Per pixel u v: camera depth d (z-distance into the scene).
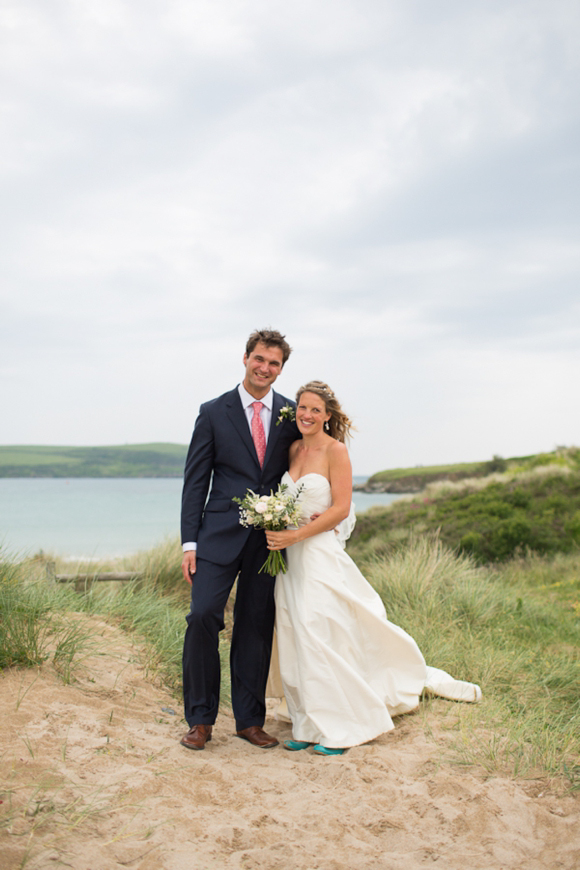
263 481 3.78
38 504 62.50
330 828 2.43
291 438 3.93
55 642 4.14
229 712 4.42
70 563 8.97
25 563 5.26
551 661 5.32
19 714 3.14
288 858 2.17
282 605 3.76
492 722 3.74
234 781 2.87
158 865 2.07
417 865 2.19
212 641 3.43
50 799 2.37
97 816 2.32
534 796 2.75
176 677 4.40
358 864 2.18
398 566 7.68
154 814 2.40
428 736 3.55
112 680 3.99
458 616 6.69
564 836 2.41
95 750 2.92
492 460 54.28
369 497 63.78
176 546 8.06
